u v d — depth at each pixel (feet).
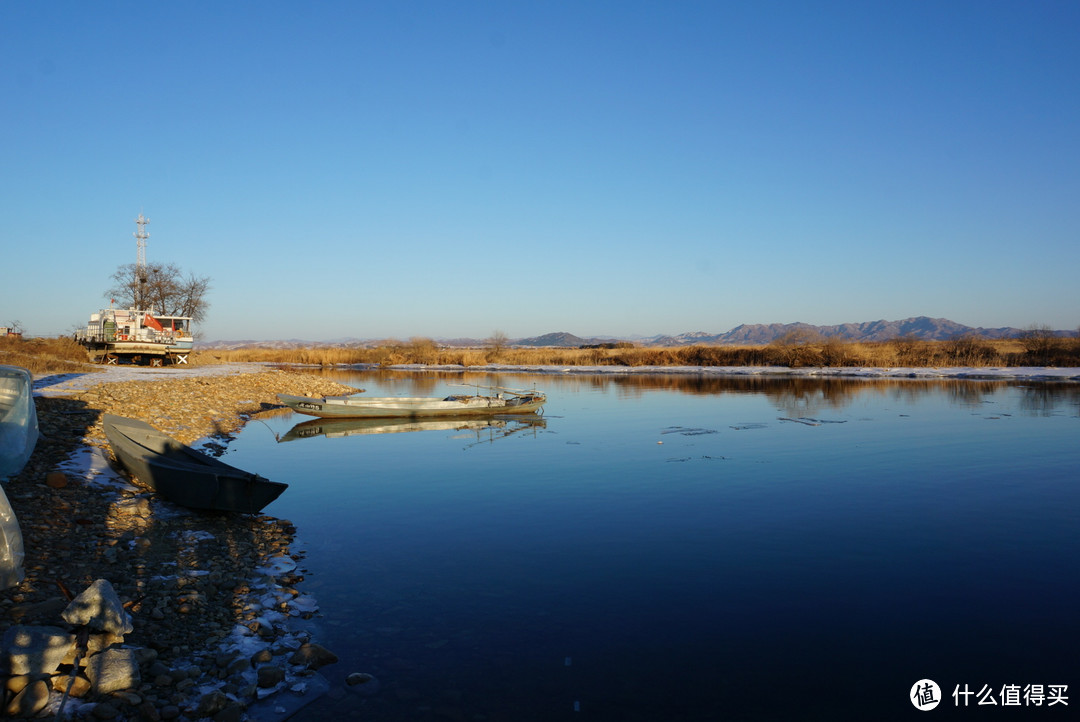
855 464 62.69
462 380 185.78
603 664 25.23
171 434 70.38
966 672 24.86
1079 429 83.25
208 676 22.99
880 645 26.91
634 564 36.19
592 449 72.08
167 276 234.38
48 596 26.27
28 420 39.09
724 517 45.37
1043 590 32.48
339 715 21.53
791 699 22.98
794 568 35.60
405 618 29.04
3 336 147.23
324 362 262.67
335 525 43.55
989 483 54.70
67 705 19.69
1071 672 24.89
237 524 41.78
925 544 39.45
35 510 36.27
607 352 269.85
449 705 22.27
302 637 26.78
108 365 157.07
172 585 29.89
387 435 84.33
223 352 302.66
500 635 27.53
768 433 82.07
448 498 50.80
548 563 36.40
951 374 169.68
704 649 26.48
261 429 89.25
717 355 242.99
